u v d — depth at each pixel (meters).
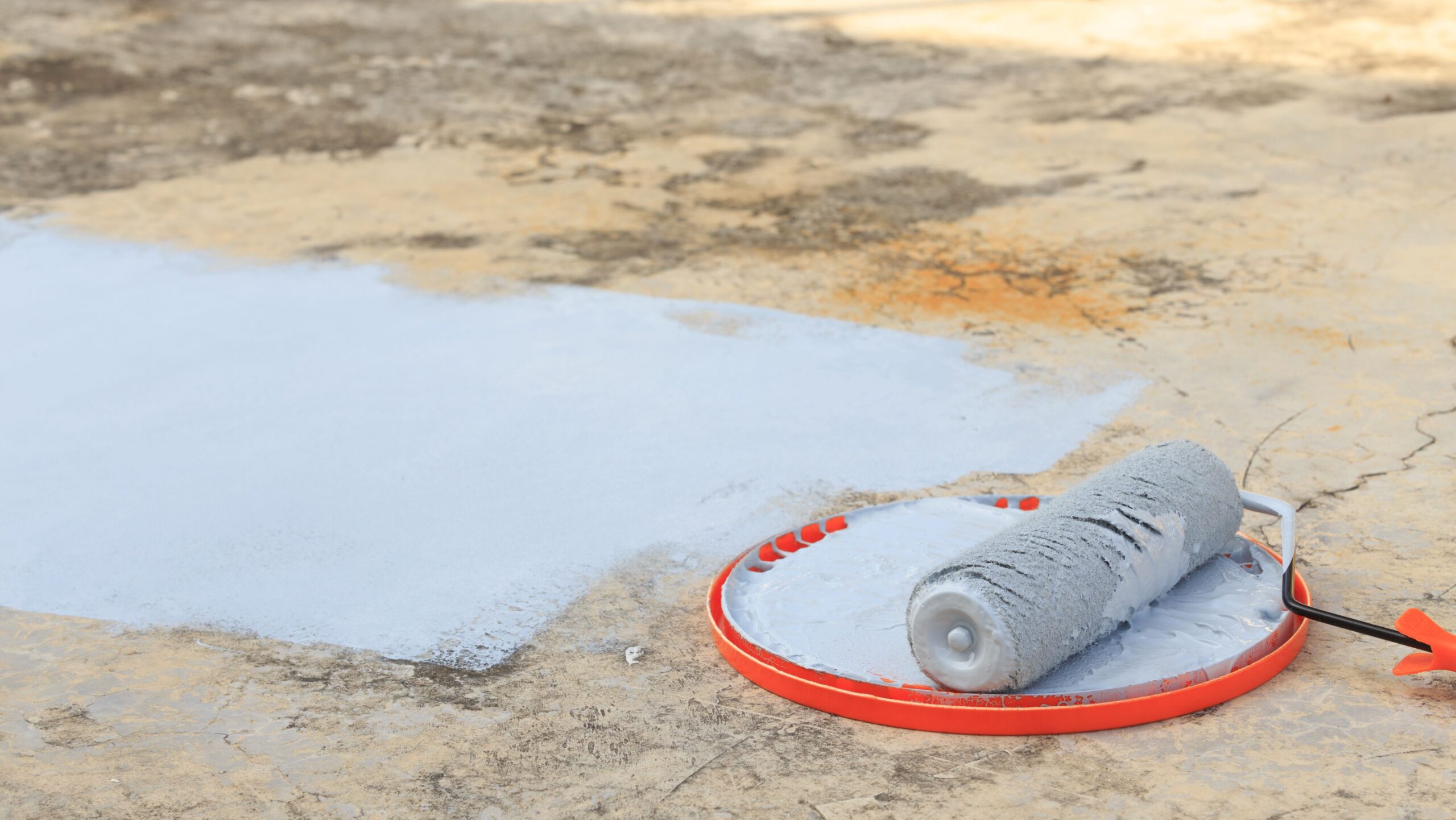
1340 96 6.49
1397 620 2.15
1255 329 3.71
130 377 3.82
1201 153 5.66
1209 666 2.03
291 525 2.85
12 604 2.55
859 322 3.95
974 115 6.63
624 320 4.07
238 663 2.31
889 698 2.03
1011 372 3.51
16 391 3.75
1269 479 2.82
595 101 7.38
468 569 2.62
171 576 2.64
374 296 4.44
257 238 5.21
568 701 2.15
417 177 6.02
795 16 9.41
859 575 2.42
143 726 2.12
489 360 3.80
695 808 1.84
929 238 4.77
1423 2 8.49
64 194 5.99
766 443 3.15
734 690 2.16
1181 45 7.88
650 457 3.11
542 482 3.00
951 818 1.79
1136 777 1.86
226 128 7.12
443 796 1.90
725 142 6.39
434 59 8.55
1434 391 3.22
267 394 3.63
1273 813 1.76
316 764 2.00
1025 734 1.97
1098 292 4.11
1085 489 2.26
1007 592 1.94
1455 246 4.31
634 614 2.43
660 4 10.00
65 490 3.08
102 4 10.03
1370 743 1.90
